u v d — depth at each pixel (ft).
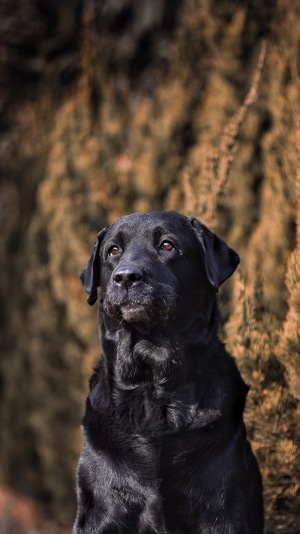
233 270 17.87
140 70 35.19
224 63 26.55
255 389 18.47
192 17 28.35
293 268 18.17
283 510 18.53
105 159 28.07
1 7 37.32
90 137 28.45
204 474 15.98
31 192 30.48
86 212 27.09
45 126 30.68
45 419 27.99
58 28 37.24
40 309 27.96
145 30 35.29
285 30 24.18
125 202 27.22
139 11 35.70
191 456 16.07
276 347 18.31
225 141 20.89
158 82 32.94
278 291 21.30
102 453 16.43
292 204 21.61
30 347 28.37
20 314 29.14
